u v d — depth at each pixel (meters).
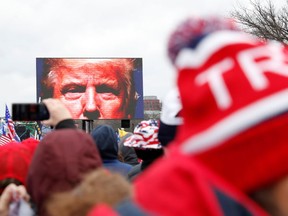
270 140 1.00
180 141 1.10
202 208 0.99
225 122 1.02
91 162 2.86
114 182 1.66
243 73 1.04
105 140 4.77
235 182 1.03
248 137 1.00
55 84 34.66
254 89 1.02
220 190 1.01
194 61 1.08
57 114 3.38
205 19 1.12
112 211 1.05
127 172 4.76
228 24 1.14
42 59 34.59
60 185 2.75
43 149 2.85
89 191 1.61
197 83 1.07
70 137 2.89
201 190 1.00
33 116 3.39
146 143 4.46
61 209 1.58
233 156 1.02
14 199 3.21
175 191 1.02
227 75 1.04
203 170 1.03
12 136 9.03
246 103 1.02
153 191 1.04
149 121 4.64
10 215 3.19
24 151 3.62
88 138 2.94
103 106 34.91
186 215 0.99
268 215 1.04
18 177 3.48
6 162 3.48
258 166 1.01
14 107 3.33
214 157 1.03
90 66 34.91
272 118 1.00
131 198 1.08
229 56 1.07
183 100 1.09
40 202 2.80
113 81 35.03
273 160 1.00
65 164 2.77
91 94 34.84
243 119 1.00
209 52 1.07
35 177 2.85
